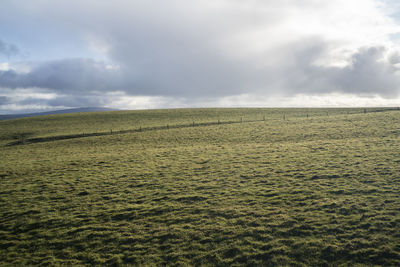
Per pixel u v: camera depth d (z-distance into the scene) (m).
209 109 92.69
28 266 12.10
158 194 19.72
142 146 40.91
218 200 17.91
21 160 34.72
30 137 56.25
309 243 12.43
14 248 13.52
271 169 23.97
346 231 13.05
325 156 26.70
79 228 15.18
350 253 11.53
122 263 12.00
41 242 13.97
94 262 12.19
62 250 13.21
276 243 12.64
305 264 11.16
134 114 85.88
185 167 26.73
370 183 18.62
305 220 14.38
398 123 41.66
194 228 14.45
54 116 86.56
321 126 46.06
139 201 18.62
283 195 17.91
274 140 38.50
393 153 25.27
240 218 15.16
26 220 16.39
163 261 11.95
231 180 21.84
